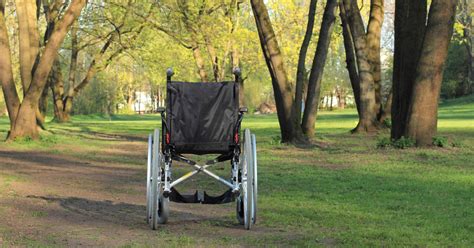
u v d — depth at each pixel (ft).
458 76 288.10
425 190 41.60
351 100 350.02
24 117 85.25
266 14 78.48
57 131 115.96
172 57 139.85
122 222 31.30
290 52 172.86
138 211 35.19
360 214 32.99
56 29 83.30
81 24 136.05
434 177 48.06
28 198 38.78
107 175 53.93
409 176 48.93
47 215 32.86
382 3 106.63
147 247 24.71
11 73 85.05
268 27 78.59
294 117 81.25
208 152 30.01
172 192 30.42
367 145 79.05
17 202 36.94
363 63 100.83
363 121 102.32
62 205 36.55
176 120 29.32
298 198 39.22
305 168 56.54
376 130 101.91
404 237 26.53
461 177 47.73
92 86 238.89
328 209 34.83
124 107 316.40
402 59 68.49
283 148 76.79
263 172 53.62
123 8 120.88
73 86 162.30
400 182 45.70
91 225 30.19
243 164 29.81
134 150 82.33
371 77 101.60
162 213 30.22
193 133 29.32
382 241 25.85
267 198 39.19
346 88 327.88
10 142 83.05
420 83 66.13
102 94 244.01
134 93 349.20
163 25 117.80
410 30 67.92
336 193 41.22
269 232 28.53
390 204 36.22
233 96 29.50
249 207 28.58
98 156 72.64
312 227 29.66
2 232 27.94
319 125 141.90
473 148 66.54
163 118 29.78
